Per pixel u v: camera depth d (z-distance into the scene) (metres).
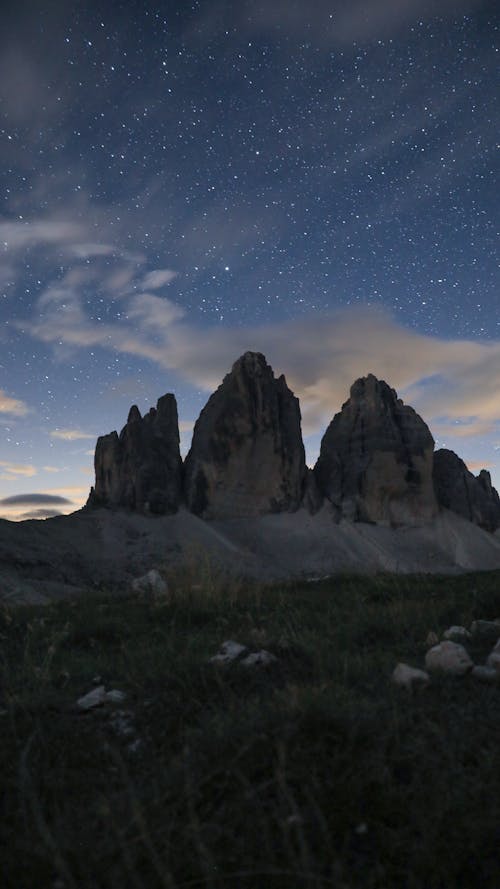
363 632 6.76
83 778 3.34
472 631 6.63
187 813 2.82
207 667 5.01
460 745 3.41
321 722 3.52
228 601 9.08
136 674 5.14
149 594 10.60
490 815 2.71
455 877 2.47
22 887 2.46
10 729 3.99
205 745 3.43
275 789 3.02
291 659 5.50
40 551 151.50
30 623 7.97
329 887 2.40
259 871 2.32
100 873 2.44
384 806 2.85
